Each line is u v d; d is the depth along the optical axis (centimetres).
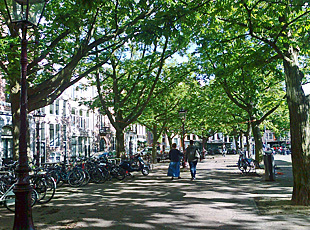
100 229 653
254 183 1338
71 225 693
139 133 6438
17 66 1145
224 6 888
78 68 1962
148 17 1270
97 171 1524
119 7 1344
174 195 1070
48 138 3253
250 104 1998
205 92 2383
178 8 859
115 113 2141
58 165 1466
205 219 714
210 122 3203
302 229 600
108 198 1049
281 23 885
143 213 795
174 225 668
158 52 1786
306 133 802
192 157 1530
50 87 1238
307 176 795
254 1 1072
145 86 2039
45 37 1295
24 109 605
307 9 867
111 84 2358
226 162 3020
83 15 1135
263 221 673
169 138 4288
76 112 3919
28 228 580
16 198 582
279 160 3331
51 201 1017
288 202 842
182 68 2034
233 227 638
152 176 1778
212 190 1163
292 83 823
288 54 855
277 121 3198
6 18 1192
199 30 1053
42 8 674
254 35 897
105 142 4731
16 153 1252
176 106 2912
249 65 927
